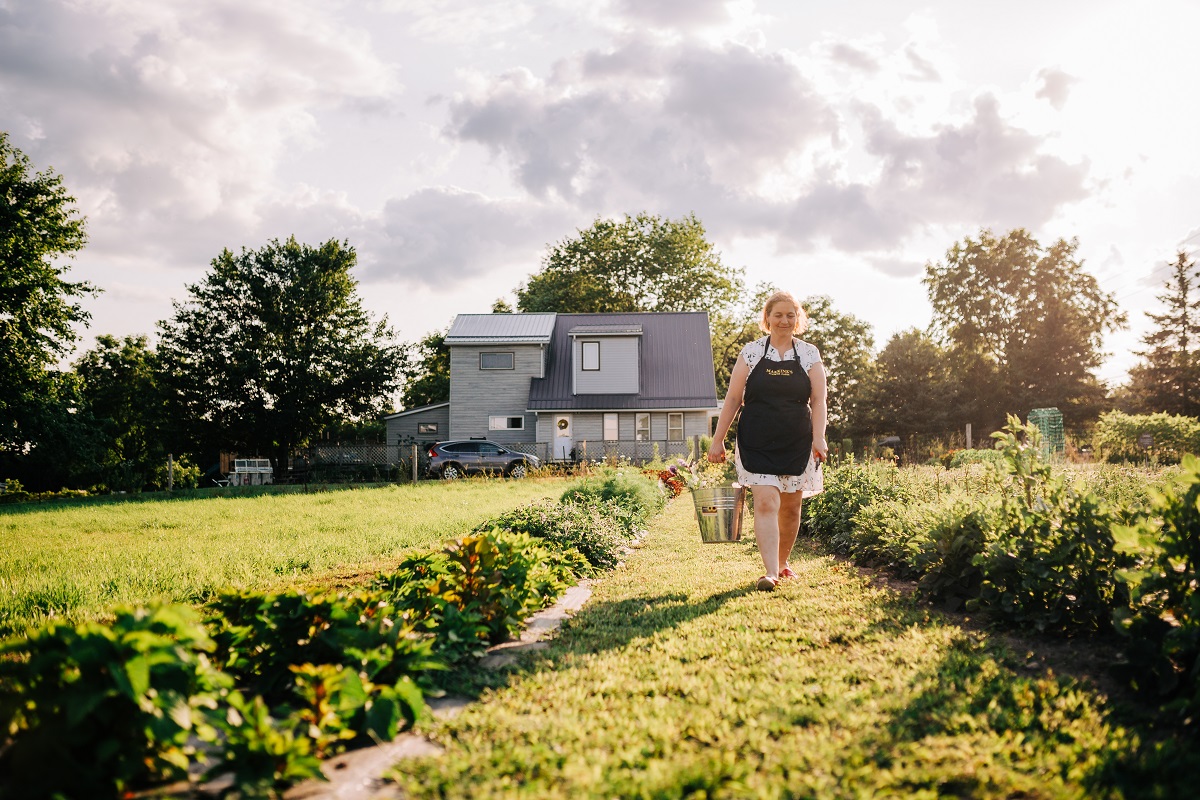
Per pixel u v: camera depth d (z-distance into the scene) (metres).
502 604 3.78
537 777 2.13
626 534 8.09
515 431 34.38
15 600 4.83
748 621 3.89
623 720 2.54
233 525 9.99
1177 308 52.00
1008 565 3.69
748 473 4.96
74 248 28.77
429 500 14.28
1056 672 2.98
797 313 5.04
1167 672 2.56
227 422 38.81
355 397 39.84
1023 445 4.34
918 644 3.37
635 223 49.03
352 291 41.16
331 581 5.62
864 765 2.18
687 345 36.25
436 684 2.97
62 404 30.33
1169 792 1.94
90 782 1.84
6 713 1.90
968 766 2.13
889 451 17.83
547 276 50.03
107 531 9.73
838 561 6.11
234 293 39.12
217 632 3.05
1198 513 2.65
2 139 27.34
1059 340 42.91
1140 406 50.78
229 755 2.02
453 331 35.31
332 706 2.35
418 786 2.06
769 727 2.45
